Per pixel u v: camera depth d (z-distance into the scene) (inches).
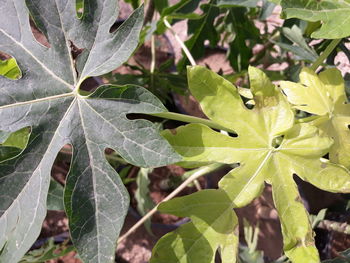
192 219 12.5
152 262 12.3
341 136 14.3
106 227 11.4
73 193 11.6
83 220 11.4
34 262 21.1
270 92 13.0
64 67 13.1
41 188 12.0
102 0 12.8
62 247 24.8
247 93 13.2
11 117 12.6
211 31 25.2
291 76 23.9
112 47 12.7
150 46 35.1
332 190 12.7
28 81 13.0
